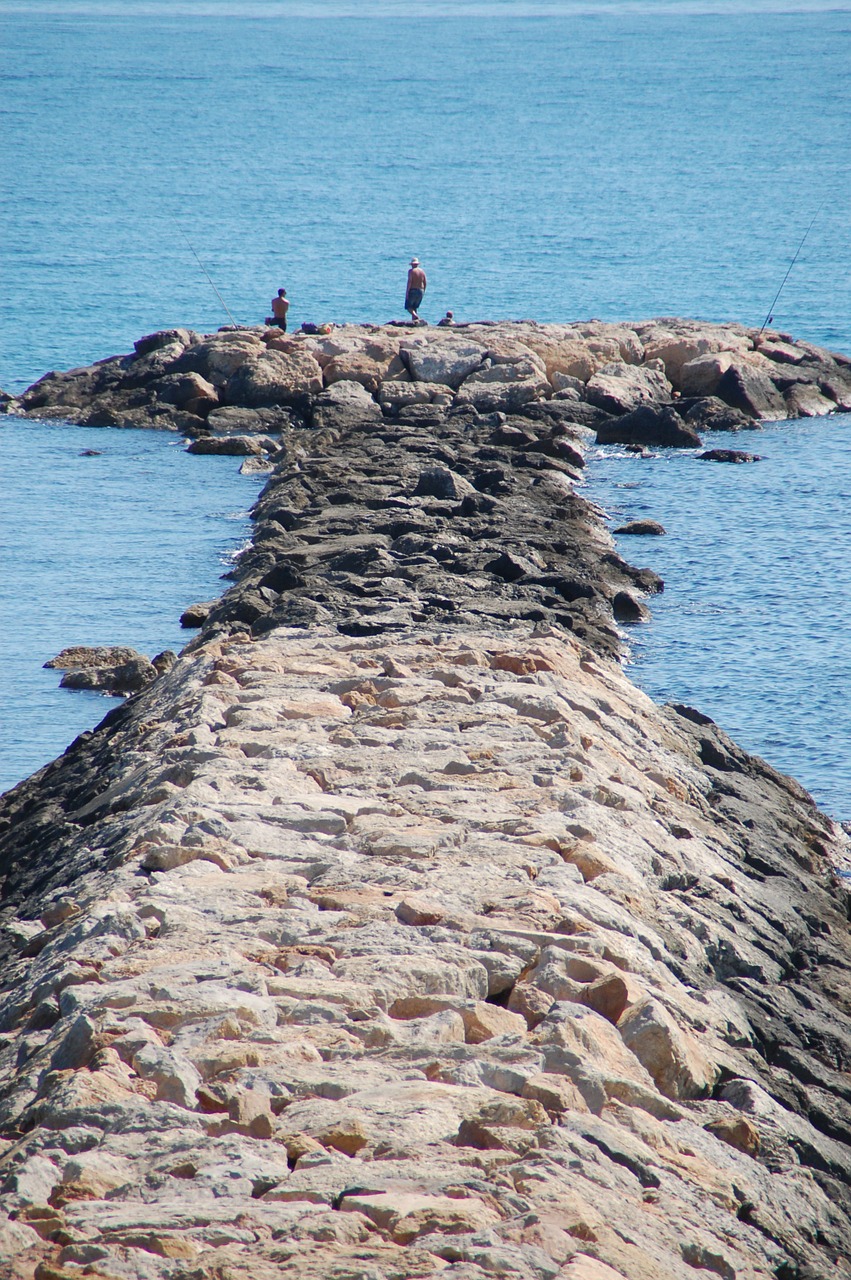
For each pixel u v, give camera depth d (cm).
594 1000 3491
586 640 8619
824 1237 3116
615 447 15238
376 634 7925
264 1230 2384
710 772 6750
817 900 5734
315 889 4078
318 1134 2722
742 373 16938
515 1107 2825
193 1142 2695
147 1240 2303
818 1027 4372
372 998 3372
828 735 7725
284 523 11369
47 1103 2866
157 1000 3291
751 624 9462
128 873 4303
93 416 16388
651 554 11181
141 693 7662
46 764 7325
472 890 4053
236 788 4944
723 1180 2980
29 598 10038
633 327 18262
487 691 6231
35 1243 2325
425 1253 2275
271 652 7088
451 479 11956
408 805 4797
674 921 4459
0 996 3856
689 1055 3431
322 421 15600
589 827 4662
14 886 5441
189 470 14312
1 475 13900
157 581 10488
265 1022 3241
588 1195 2570
